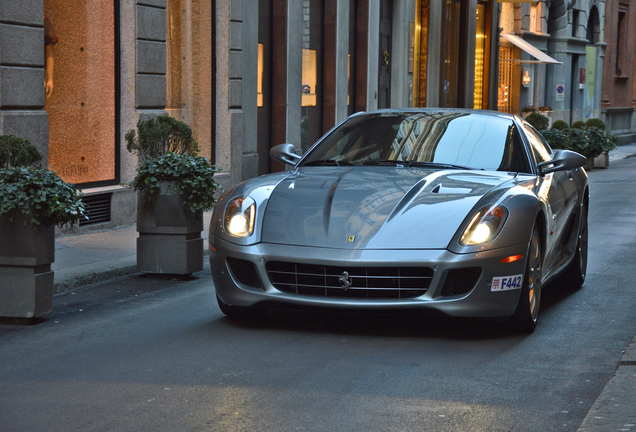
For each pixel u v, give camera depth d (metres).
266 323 5.85
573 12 35.69
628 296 7.11
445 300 5.21
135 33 11.60
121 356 5.01
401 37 21.88
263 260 5.39
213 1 13.98
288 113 16.67
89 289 7.32
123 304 6.67
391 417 3.91
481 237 5.26
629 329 5.87
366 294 5.28
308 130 18.11
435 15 23.80
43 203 5.82
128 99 11.64
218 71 14.20
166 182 7.68
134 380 4.50
